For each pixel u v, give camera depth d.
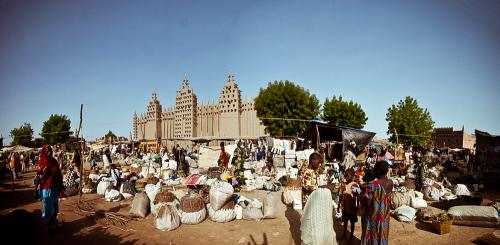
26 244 5.91
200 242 6.37
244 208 8.26
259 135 34.72
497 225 7.34
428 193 10.89
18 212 6.08
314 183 6.08
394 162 18.38
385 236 4.89
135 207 8.36
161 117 43.50
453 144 66.06
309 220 4.80
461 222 7.61
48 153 6.84
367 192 5.12
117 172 13.34
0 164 17.11
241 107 36.41
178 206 8.06
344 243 6.23
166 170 16.33
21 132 56.88
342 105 39.44
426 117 47.28
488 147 15.22
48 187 6.68
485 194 12.54
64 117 55.50
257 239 6.53
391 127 48.03
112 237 6.65
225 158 13.70
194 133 38.78
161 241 6.41
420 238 6.71
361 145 15.27
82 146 14.70
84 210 8.98
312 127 17.25
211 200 7.95
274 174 16.27
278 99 32.88
